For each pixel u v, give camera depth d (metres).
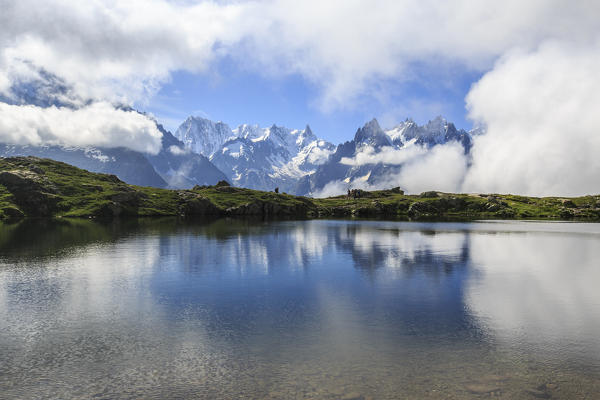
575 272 56.12
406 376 22.58
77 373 23.44
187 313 35.62
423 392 20.64
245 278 51.47
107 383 22.11
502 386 21.36
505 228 151.38
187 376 22.86
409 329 31.06
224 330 30.97
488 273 55.28
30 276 52.16
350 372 23.14
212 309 36.97
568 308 37.28
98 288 45.47
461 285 47.38
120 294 42.66
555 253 76.69
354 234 118.69
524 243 95.44
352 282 49.09
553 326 31.88
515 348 26.97
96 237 103.81
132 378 22.70
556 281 49.78
